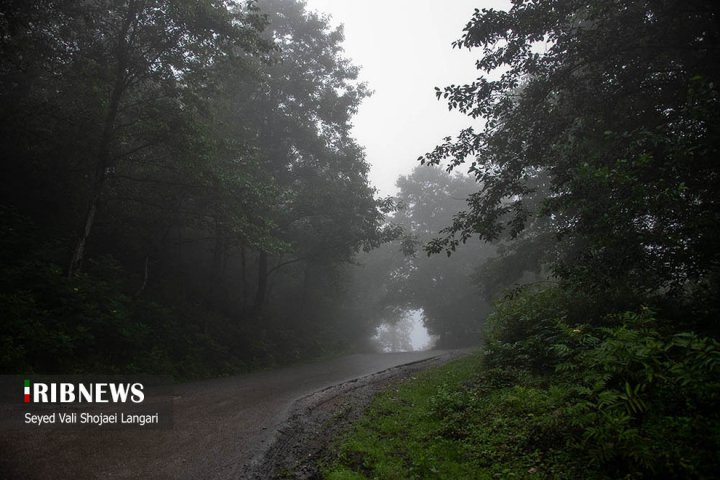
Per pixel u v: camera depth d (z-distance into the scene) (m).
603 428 4.71
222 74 16.31
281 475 5.10
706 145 7.15
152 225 16.39
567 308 10.12
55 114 13.52
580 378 6.72
